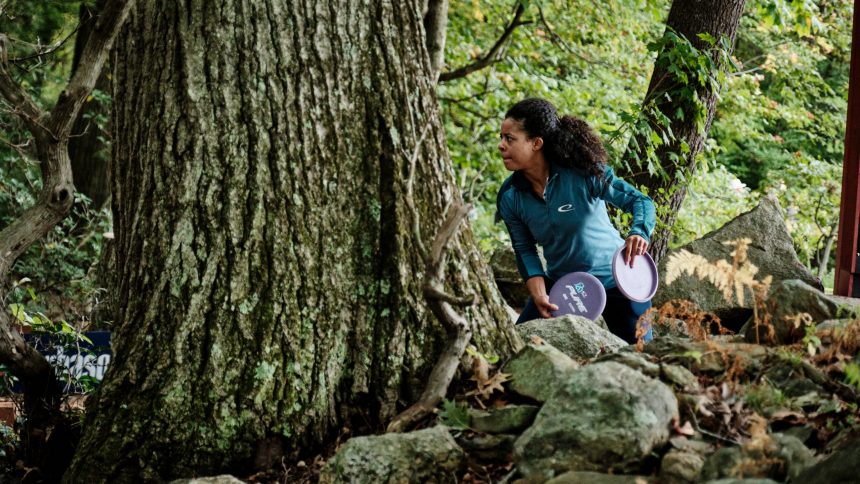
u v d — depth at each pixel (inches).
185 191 167.2
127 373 162.4
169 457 156.4
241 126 167.8
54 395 187.2
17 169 491.2
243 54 169.3
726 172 526.6
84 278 406.9
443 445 142.3
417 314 167.0
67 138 182.1
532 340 172.1
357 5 174.7
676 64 300.2
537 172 196.5
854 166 267.4
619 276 188.7
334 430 163.0
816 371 143.8
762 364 148.0
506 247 316.2
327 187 168.6
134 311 167.6
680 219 469.7
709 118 320.5
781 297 161.8
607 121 515.5
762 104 557.9
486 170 579.5
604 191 195.0
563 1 546.0
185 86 170.4
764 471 119.0
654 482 122.2
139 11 179.5
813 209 498.6
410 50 178.9
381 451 140.4
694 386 141.8
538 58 573.9
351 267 167.5
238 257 163.6
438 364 160.6
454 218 155.5
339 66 171.8
